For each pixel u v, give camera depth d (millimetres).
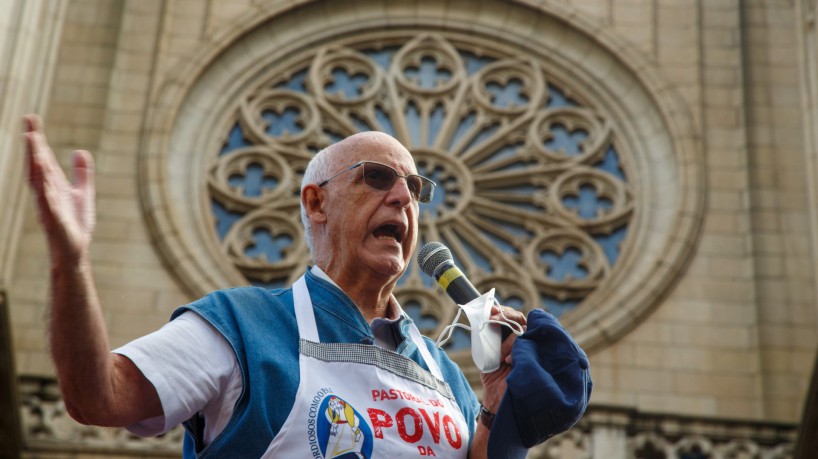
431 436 4074
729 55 22875
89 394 3629
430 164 21938
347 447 3914
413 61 23203
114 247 20094
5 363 16562
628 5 23500
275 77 22922
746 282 20359
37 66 20422
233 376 3977
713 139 21875
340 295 4340
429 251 4789
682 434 17922
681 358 19531
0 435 17078
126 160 21031
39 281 19469
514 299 20516
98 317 3639
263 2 23297
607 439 17562
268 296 4254
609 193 21766
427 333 19922
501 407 4051
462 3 23688
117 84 21812
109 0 22594
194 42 22688
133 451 17484
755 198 21141
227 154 21844
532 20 23547
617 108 22672
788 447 17891
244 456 3855
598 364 19438
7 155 18578
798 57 22156
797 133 21844
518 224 21453
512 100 22938
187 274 19891
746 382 19344
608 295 20203
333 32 23391
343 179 4586
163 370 3828
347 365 4090
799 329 19828
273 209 21312
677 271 20375
